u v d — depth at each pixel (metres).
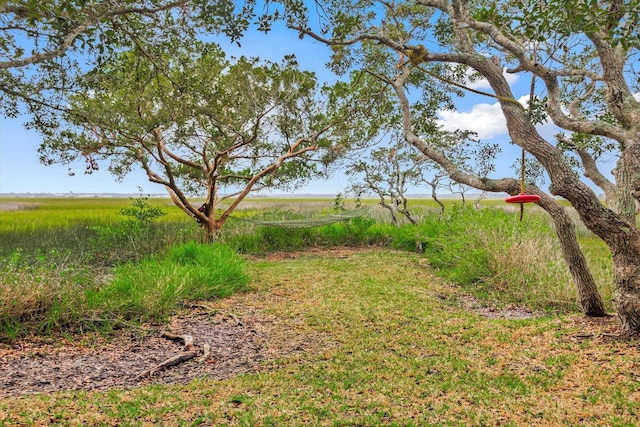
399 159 13.63
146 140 11.31
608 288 6.84
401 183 13.54
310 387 3.81
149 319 5.82
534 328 5.32
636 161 4.46
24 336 4.97
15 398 3.53
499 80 4.78
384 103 12.26
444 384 3.82
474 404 3.47
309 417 3.22
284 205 25.14
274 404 3.45
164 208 24.53
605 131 4.53
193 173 14.35
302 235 13.96
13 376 4.02
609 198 5.38
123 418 3.18
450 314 6.11
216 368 4.40
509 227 8.70
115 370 4.29
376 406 3.42
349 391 3.71
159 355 4.72
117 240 11.59
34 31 4.72
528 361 4.33
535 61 4.52
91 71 5.29
